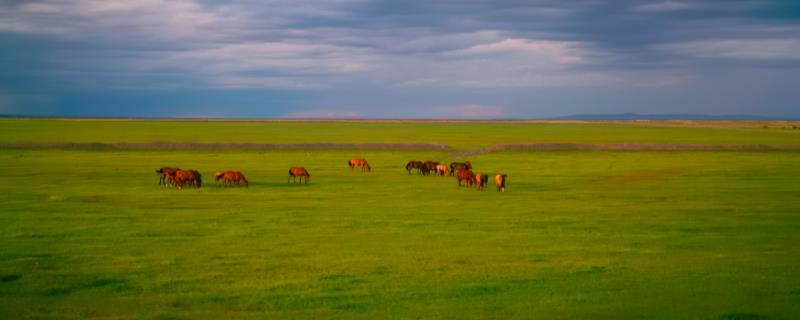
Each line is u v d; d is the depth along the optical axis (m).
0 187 37.72
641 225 24.66
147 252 19.42
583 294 14.70
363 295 14.72
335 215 27.28
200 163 57.81
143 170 49.75
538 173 50.28
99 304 14.04
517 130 153.00
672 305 13.79
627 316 13.05
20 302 14.18
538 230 23.52
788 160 62.19
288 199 33.00
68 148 71.94
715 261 18.12
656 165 57.22
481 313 13.31
